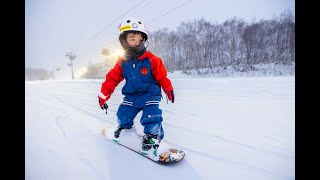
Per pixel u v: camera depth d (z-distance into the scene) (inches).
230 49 1235.9
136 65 81.7
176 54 1389.0
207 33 1348.4
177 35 1429.6
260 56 1154.0
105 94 86.0
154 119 77.4
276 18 1200.8
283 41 1141.1
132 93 82.8
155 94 81.5
